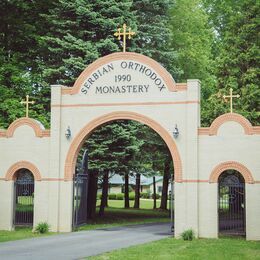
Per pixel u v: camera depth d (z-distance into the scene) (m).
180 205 23.36
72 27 31.78
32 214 27.09
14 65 33.88
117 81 24.84
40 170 25.69
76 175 25.77
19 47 36.16
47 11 35.56
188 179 23.30
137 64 24.62
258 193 22.48
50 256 17.12
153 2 35.34
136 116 24.41
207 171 23.19
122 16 31.41
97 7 31.58
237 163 22.83
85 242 21.20
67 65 30.78
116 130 29.86
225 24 45.19
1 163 26.23
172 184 25.69
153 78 24.33
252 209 22.45
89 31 31.45
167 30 35.78
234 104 34.00
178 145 23.67
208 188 23.11
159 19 36.47
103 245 20.27
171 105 23.95
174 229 23.53
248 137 22.81
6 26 35.59
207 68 41.25
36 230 24.70
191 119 23.48
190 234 22.48
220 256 17.34
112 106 24.84
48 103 32.84
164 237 23.56
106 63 25.08
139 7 35.72
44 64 33.44
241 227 24.59
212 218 22.97
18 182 26.39
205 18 42.41
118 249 19.05
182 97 23.81
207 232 22.97
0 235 23.58
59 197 25.30
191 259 16.70
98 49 31.22
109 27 31.22
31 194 26.41
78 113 25.34
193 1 42.03
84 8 30.47
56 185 25.30
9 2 34.66
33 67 35.38
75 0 30.98
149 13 36.25
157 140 36.56
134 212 42.56
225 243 20.95
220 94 34.59
